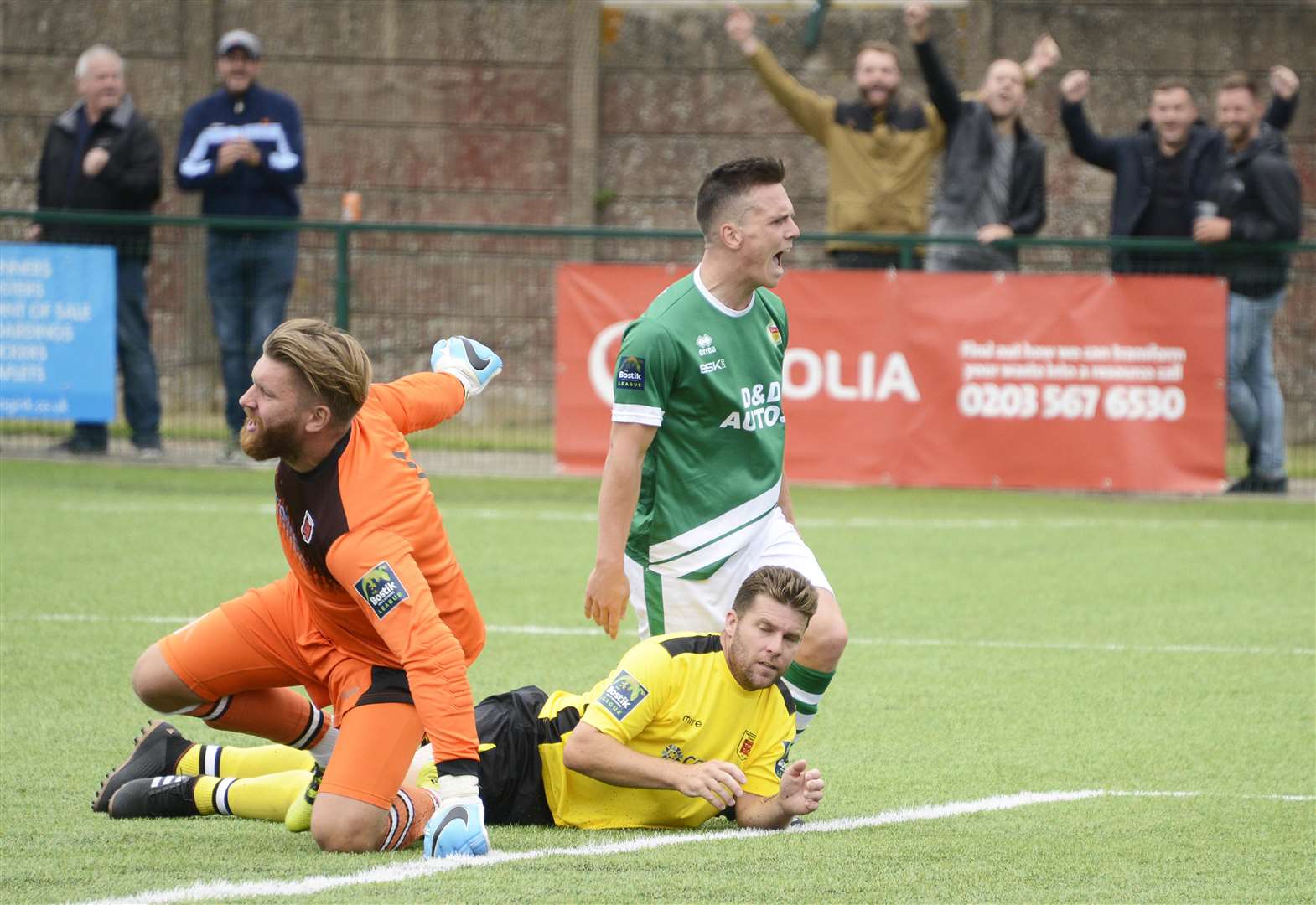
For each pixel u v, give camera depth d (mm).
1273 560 36500
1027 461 44938
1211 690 24625
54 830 16375
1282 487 45469
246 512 40906
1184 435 44500
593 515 41906
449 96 60562
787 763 17328
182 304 49125
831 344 45312
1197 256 44656
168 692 16703
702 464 18328
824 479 45656
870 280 45031
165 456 48469
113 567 33344
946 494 45688
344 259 46844
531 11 60188
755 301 18734
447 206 60781
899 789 18875
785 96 46875
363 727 15773
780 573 16297
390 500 15531
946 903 14188
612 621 17766
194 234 49000
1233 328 44500
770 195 17891
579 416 46219
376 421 16141
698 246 59406
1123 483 44656
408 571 15227
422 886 14281
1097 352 44469
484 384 17969
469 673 24922
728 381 18156
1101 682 25094
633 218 60656
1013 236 46031
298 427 15156
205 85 61031
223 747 17328
